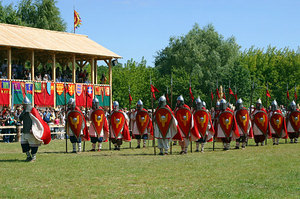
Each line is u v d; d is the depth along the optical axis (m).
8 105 30.78
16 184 9.88
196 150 17.81
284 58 79.56
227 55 67.75
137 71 62.53
